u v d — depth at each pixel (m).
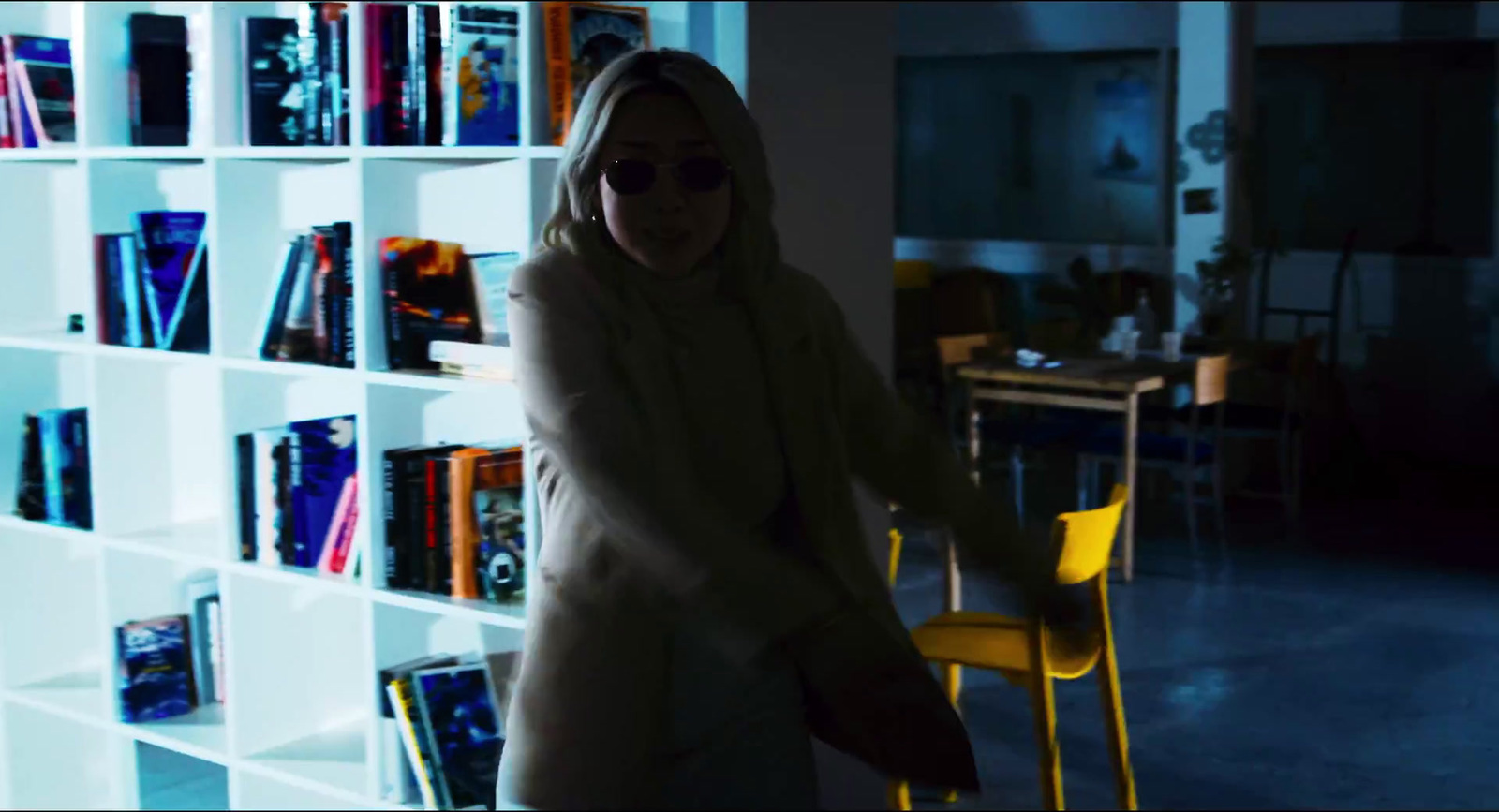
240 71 2.94
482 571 2.63
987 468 6.43
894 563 3.09
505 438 2.77
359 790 2.79
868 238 2.95
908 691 1.40
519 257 2.50
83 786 3.42
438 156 2.46
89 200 3.02
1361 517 4.65
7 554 3.27
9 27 3.26
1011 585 1.67
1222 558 4.75
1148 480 6.11
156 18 3.01
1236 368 5.70
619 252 1.55
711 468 1.50
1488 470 4.86
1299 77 7.57
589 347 1.43
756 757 1.54
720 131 1.51
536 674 1.52
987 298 8.66
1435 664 3.09
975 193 9.82
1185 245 7.21
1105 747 3.70
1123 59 8.88
